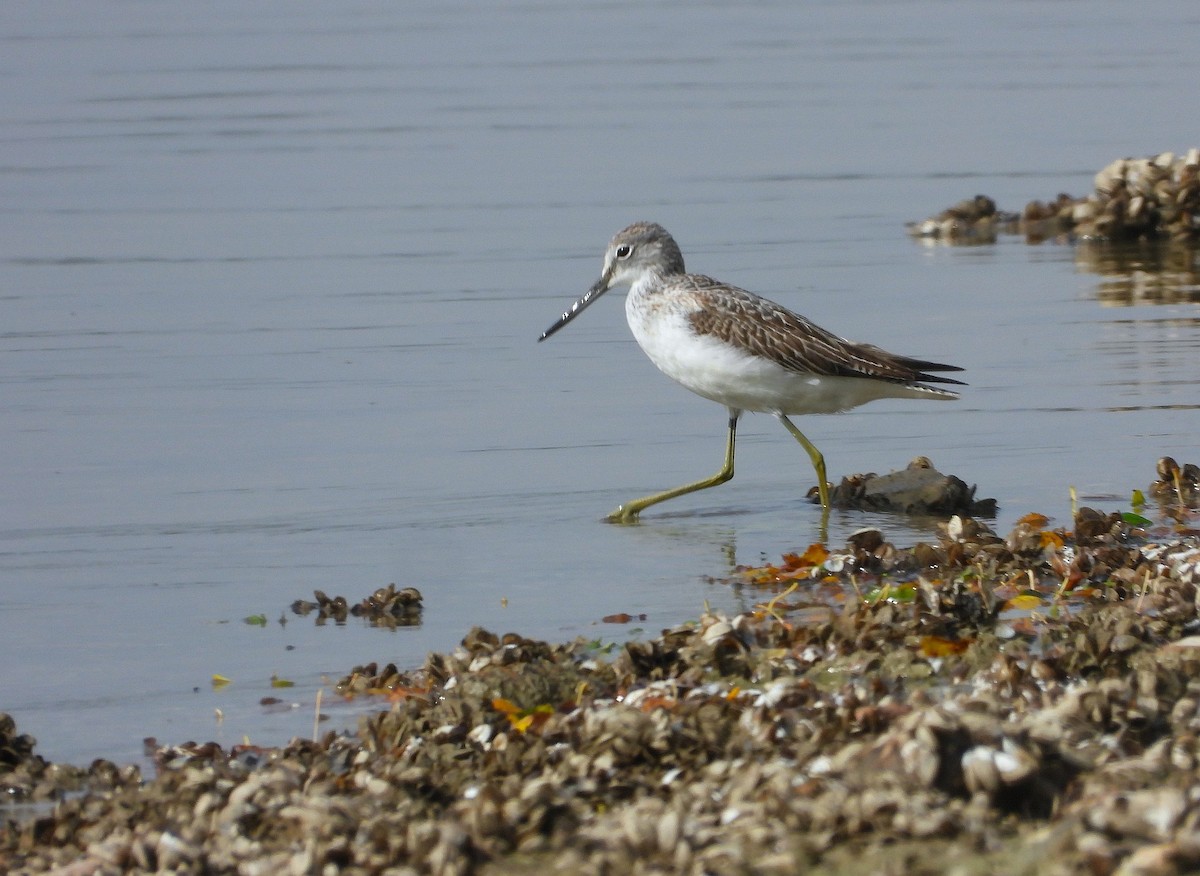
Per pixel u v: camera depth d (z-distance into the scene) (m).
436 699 9.20
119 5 42.12
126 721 9.38
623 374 17.73
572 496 13.90
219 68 35.41
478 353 18.41
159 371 17.59
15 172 27.06
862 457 14.88
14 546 12.68
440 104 32.06
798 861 6.21
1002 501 13.37
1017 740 6.81
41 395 16.72
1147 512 12.75
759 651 9.46
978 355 18.00
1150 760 6.91
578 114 31.20
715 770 7.31
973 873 5.95
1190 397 16.14
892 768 6.82
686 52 36.97
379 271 21.84
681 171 27.33
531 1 43.78
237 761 8.59
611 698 8.92
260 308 20.12
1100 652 8.85
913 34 39.00
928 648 9.41
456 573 11.93
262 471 14.53
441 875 6.49
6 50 37.06
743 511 13.45
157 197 25.67
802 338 13.30
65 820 7.71
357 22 40.72
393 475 14.40
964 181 26.95
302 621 11.01
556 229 23.97
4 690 9.88
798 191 26.33
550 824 6.94
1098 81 33.28
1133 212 24.44
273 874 6.60
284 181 26.66
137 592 11.66
